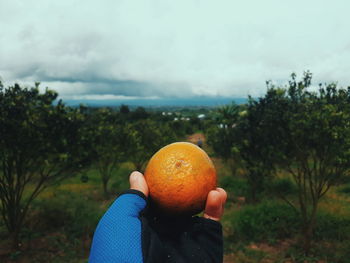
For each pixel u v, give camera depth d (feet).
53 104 22.93
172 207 2.92
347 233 25.49
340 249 23.07
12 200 24.18
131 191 2.67
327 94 21.48
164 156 3.10
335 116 19.29
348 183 41.55
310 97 21.93
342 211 31.07
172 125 99.45
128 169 65.77
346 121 19.33
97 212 31.65
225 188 46.16
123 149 45.09
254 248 24.61
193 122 213.05
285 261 22.29
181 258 2.40
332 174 23.06
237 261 22.36
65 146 22.74
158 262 2.19
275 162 24.32
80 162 24.12
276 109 22.22
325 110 20.11
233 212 33.24
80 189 47.24
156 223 2.81
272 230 27.02
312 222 23.34
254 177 31.99
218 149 56.24
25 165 23.58
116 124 47.16
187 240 2.56
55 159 22.88
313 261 21.81
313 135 20.61
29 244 24.11
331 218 28.60
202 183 2.97
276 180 40.32
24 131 21.13
